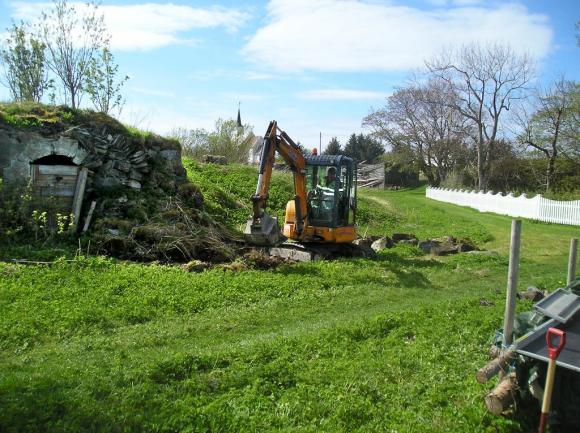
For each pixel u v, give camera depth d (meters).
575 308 6.55
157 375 7.20
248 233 14.72
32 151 16.34
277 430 5.95
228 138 38.00
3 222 14.55
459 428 6.11
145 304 10.95
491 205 42.22
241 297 12.01
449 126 67.19
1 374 7.30
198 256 15.36
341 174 17.33
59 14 22.72
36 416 5.99
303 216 16.70
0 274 11.70
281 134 15.79
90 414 6.08
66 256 13.61
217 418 6.14
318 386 7.18
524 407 6.30
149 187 18.70
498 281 15.56
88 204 16.50
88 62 23.27
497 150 64.12
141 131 20.77
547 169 51.75
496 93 57.22
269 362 7.95
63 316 9.90
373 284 14.05
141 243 15.26
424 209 38.69
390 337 9.32
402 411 6.52
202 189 23.86
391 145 72.44
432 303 11.96
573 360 5.60
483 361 8.20
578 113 47.50
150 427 5.93
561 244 23.48
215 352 8.08
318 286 13.34
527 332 6.73
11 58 22.34
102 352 8.52
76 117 18.41
